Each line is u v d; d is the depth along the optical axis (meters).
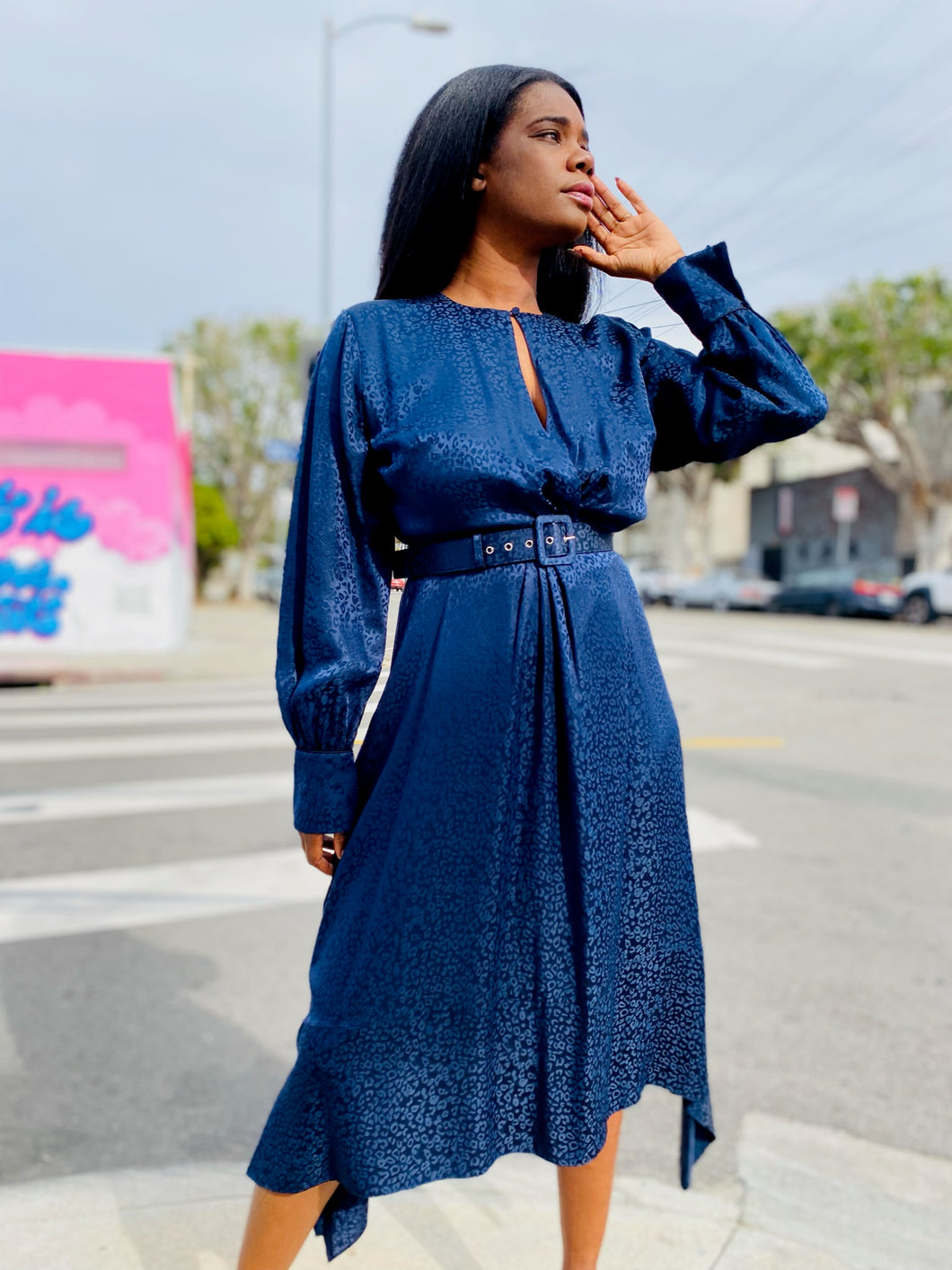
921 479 23.64
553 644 1.23
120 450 13.19
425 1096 1.22
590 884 1.23
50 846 4.41
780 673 10.91
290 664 1.27
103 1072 2.56
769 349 1.38
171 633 13.54
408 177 1.36
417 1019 1.22
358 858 1.25
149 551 13.37
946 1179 2.15
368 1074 1.21
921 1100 2.46
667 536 36.97
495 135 1.31
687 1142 1.49
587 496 1.27
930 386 24.09
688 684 10.01
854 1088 2.51
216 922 3.56
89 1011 2.88
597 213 1.47
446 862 1.22
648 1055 1.36
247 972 3.15
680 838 1.38
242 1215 1.88
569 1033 1.25
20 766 6.07
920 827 4.89
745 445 1.41
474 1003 1.22
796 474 35.50
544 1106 1.26
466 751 1.22
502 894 1.23
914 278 22.14
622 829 1.29
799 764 6.34
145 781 5.67
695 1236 1.86
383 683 1.33
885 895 3.90
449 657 1.23
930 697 9.16
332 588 1.25
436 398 1.23
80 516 13.13
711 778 5.94
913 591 19.08
